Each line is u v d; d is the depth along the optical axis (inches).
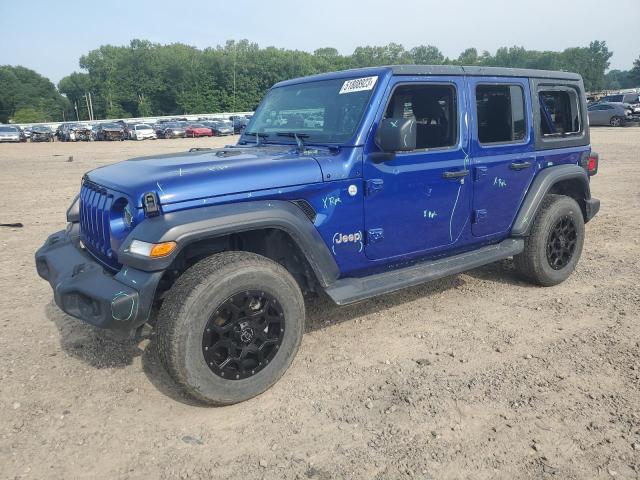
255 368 130.0
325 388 137.1
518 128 188.7
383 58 4741.6
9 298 200.2
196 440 117.1
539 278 201.6
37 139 1723.7
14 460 110.7
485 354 153.6
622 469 105.7
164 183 122.1
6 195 449.4
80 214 155.0
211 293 120.1
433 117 166.7
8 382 140.7
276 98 182.2
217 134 1822.1
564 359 149.4
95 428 121.5
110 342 163.5
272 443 115.7
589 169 218.7
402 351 156.4
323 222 142.2
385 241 155.8
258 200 131.5
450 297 198.2
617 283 209.2
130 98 4212.6
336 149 148.1
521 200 192.4
